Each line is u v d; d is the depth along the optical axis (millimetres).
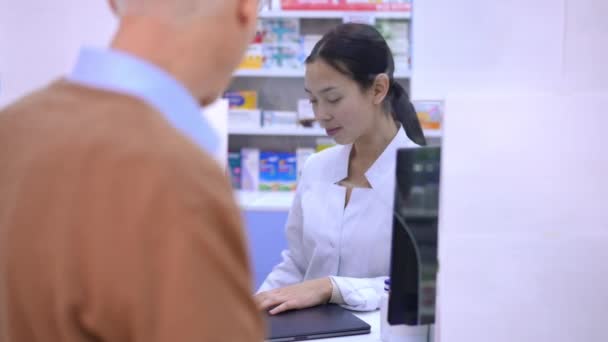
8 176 725
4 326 739
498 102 1340
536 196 1370
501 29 1327
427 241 1393
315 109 2035
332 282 1857
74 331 691
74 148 688
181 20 792
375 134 2021
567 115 1349
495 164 1357
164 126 715
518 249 1383
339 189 2119
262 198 3922
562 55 1334
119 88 748
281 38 3922
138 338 663
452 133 1348
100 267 660
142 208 648
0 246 719
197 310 647
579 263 1389
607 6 1324
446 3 1316
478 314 1396
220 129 1813
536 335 1409
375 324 1722
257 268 3719
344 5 3730
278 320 1687
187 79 804
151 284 649
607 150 1357
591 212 1371
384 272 2041
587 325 1401
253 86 4145
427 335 1511
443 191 1364
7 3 1635
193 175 672
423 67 1332
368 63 1912
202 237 655
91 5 1616
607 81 1339
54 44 1637
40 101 777
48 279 686
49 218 683
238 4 857
